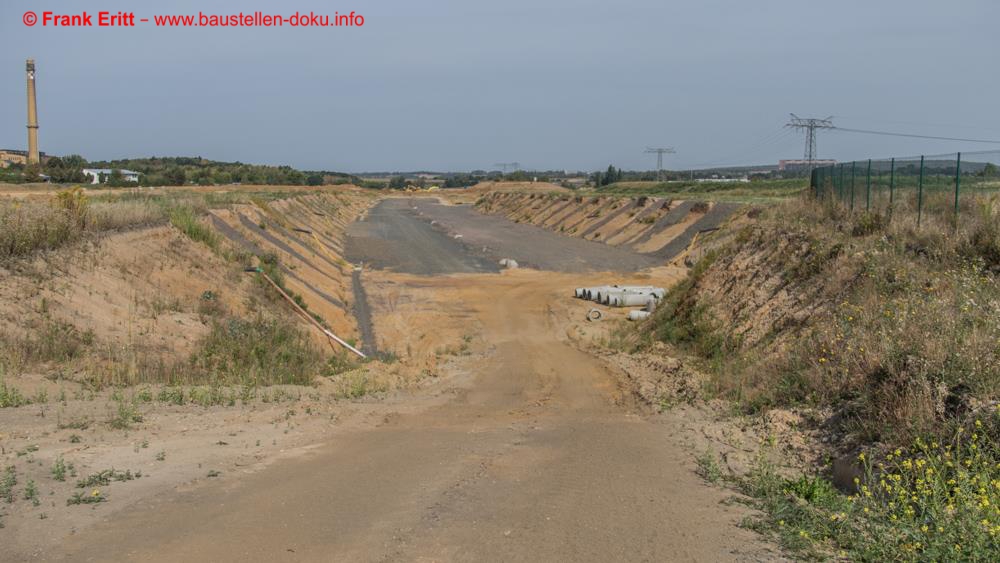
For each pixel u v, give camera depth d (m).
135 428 9.20
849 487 7.80
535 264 46.72
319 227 58.88
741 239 21.42
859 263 14.38
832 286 14.48
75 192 20.47
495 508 6.70
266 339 18.27
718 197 75.62
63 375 11.88
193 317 17.95
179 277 20.27
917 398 7.87
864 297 12.72
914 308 10.48
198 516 6.20
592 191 124.81
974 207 14.39
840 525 6.18
